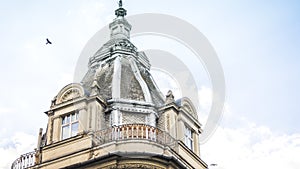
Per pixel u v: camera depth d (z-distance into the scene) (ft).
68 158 98.27
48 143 102.27
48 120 105.09
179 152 100.83
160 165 95.81
